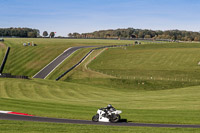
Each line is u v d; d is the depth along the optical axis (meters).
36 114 26.41
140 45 158.38
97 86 77.19
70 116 25.64
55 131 18.16
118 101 43.84
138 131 18.39
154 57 118.56
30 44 162.75
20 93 52.50
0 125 19.91
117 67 104.56
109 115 22.81
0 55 129.88
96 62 114.50
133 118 24.84
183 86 76.25
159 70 96.75
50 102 38.31
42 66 112.19
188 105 35.94
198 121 23.41
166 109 31.94
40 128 19.09
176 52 126.50
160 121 23.25
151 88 75.50
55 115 26.00
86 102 41.53
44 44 167.25
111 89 69.75
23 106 31.97
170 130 18.98
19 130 18.33
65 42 186.25
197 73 89.88
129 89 75.50
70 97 50.34
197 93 50.75
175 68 98.56
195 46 147.62
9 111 27.64
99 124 21.73
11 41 186.38
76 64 109.75
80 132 17.88
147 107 34.81
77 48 151.38
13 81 67.38
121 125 21.36
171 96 48.78
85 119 24.33
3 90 54.81
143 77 87.62
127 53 130.12
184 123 22.70
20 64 115.81
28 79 75.00
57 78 89.75
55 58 125.06
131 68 102.00
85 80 86.62
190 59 110.50
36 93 53.53
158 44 161.75
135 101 43.38
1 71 107.19
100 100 45.50
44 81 73.25
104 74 93.38
